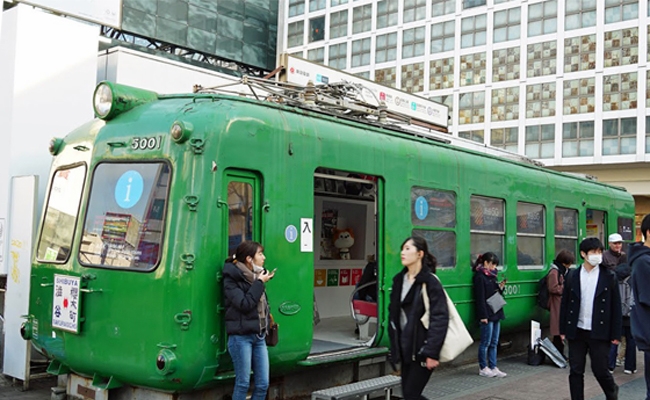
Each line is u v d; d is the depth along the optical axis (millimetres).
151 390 5562
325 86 7652
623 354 10406
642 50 26344
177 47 30312
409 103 15984
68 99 8797
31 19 8430
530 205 10250
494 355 8609
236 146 5598
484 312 8414
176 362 5184
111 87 6023
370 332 7801
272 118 6031
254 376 5453
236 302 5172
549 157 28375
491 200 9281
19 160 8258
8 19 8461
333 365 7016
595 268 6262
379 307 7152
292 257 6066
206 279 5293
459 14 30922
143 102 6156
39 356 7703
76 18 9531
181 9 30250
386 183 7258
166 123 5645
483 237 9094
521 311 9844
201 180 5375
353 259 10219
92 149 6180
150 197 5566
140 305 5387
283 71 12820
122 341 5477
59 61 8711
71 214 6250
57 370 6238
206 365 5277
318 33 35250
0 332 8570
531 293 10109
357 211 10266
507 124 29422
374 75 33344
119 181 5844
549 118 28391
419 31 32094
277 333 5660
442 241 8195
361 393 5848
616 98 26906
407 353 4660
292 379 6570
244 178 5723
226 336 5410
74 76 8859
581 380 6328
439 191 8156
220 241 5414
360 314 7859
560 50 28219
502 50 29703
